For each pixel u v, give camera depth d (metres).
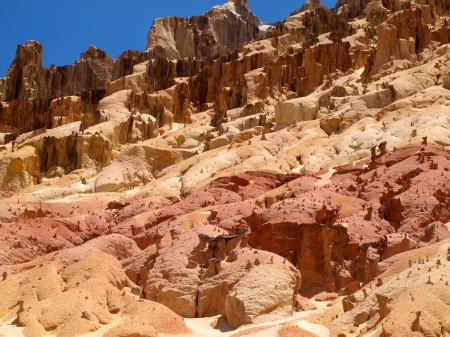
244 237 42.66
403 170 57.81
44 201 75.44
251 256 39.84
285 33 145.62
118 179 86.00
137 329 32.25
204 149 99.25
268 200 58.06
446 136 66.62
